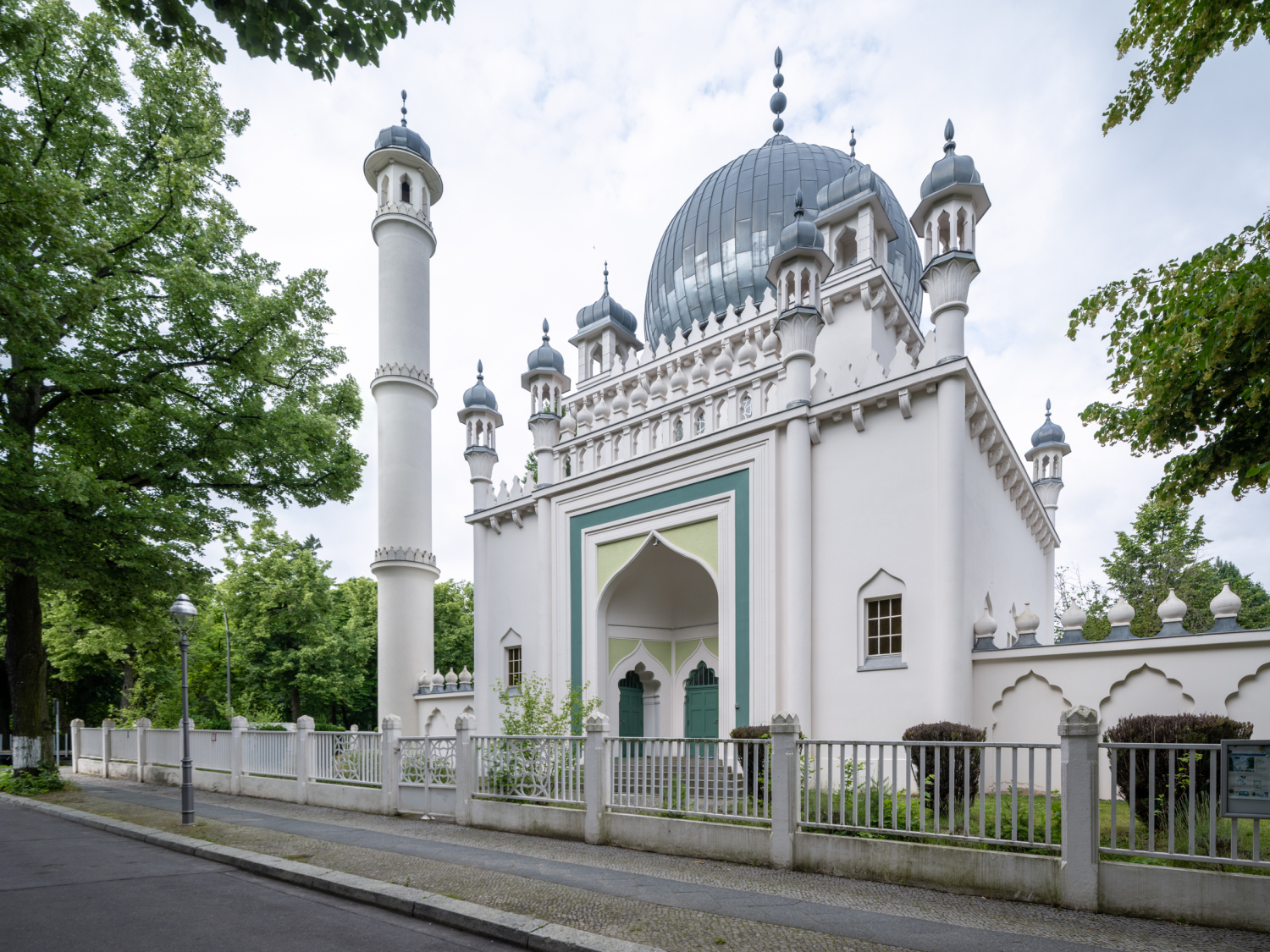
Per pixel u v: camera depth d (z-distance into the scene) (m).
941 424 11.02
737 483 13.38
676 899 5.90
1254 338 4.89
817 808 6.88
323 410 17.03
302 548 34.59
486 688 18.75
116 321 13.87
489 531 19.55
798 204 13.46
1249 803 4.97
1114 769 5.49
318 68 5.26
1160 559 23.84
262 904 6.35
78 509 12.72
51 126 13.19
